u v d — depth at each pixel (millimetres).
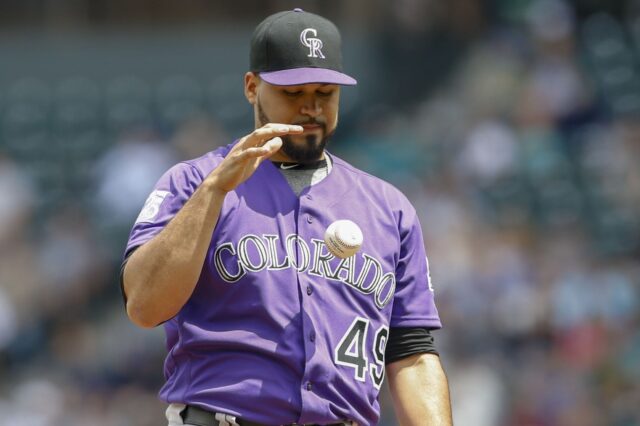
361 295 14391
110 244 50156
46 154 57906
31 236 51844
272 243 14219
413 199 46719
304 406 13727
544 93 52594
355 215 14781
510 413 37219
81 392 42906
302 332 13969
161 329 43594
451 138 52188
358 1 61406
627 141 51031
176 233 13422
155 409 41188
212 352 13992
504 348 39656
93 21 64062
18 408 42531
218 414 13734
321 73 14406
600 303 39844
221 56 61344
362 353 14258
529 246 44625
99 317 48031
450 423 14555
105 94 60719
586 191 48844
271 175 14688
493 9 58406
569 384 37312
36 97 60875
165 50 61656
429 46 57875
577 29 58000
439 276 41125
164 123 58531
